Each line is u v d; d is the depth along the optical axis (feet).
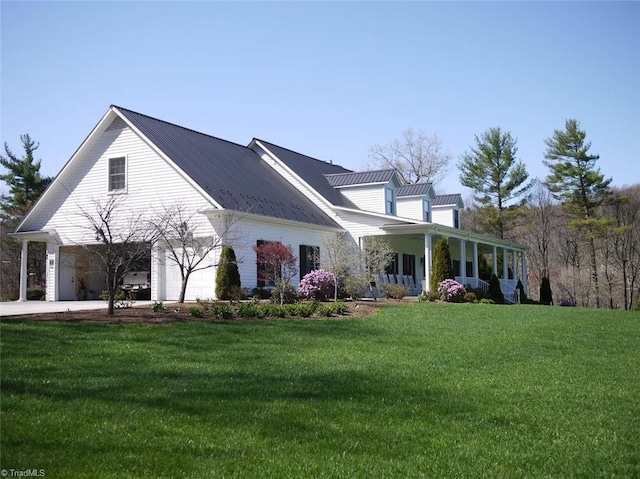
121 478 16.10
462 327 49.49
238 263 68.39
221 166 80.69
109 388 24.76
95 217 76.89
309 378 28.58
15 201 125.90
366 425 21.91
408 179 190.49
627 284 169.58
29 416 20.40
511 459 19.27
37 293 91.45
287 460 18.07
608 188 158.81
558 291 177.88
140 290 76.84
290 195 88.28
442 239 83.97
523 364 35.45
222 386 26.09
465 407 25.03
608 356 39.65
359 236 88.53
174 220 68.85
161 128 79.71
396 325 48.98
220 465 17.38
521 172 164.66
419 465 18.34
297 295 66.74
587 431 22.66
